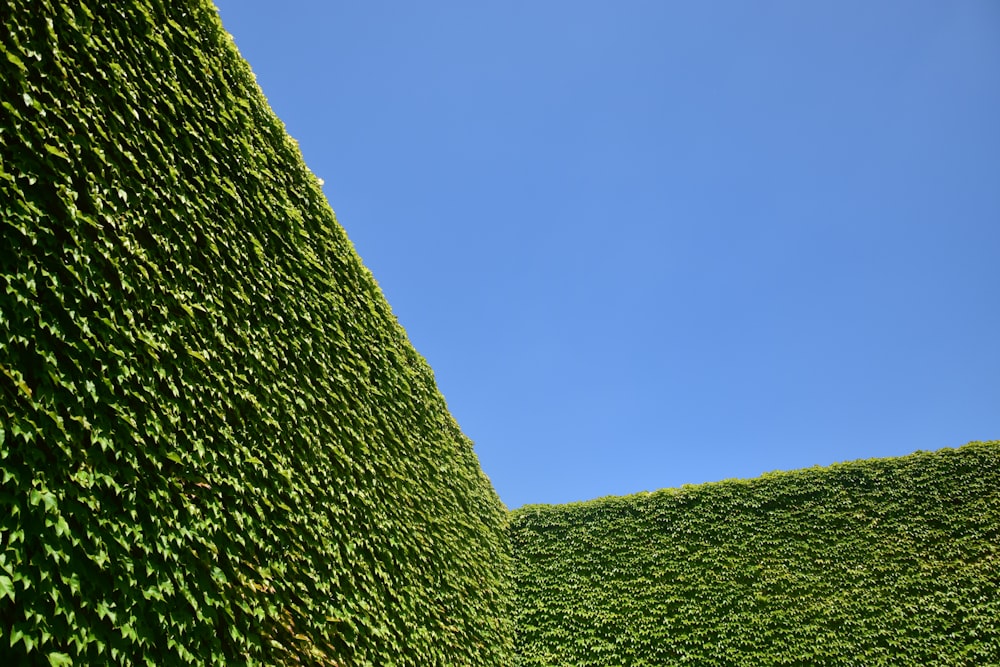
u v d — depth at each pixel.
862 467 10.49
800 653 8.70
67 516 2.41
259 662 3.33
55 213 2.75
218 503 3.40
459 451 9.03
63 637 2.23
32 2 2.82
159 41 3.73
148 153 3.49
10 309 2.41
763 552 9.95
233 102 4.52
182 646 2.80
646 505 11.21
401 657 5.00
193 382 3.48
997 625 8.15
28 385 2.43
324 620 4.07
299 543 4.08
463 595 7.34
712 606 9.49
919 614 8.58
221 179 4.17
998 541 8.91
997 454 9.78
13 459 2.28
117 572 2.55
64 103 2.91
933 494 9.74
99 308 2.88
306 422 4.64
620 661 9.24
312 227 5.55
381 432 6.03
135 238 3.30
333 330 5.46
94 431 2.65
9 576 2.08
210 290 3.82
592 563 10.58
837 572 9.36
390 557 5.41
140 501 2.83
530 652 9.49
